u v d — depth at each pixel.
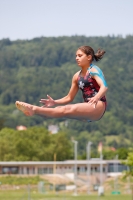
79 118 20.05
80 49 20.64
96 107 20.05
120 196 169.25
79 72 21.03
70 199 154.25
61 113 19.69
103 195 174.62
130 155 124.50
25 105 19.31
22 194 177.00
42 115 19.61
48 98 21.31
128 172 137.62
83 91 20.97
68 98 21.47
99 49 20.86
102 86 20.11
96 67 20.58
